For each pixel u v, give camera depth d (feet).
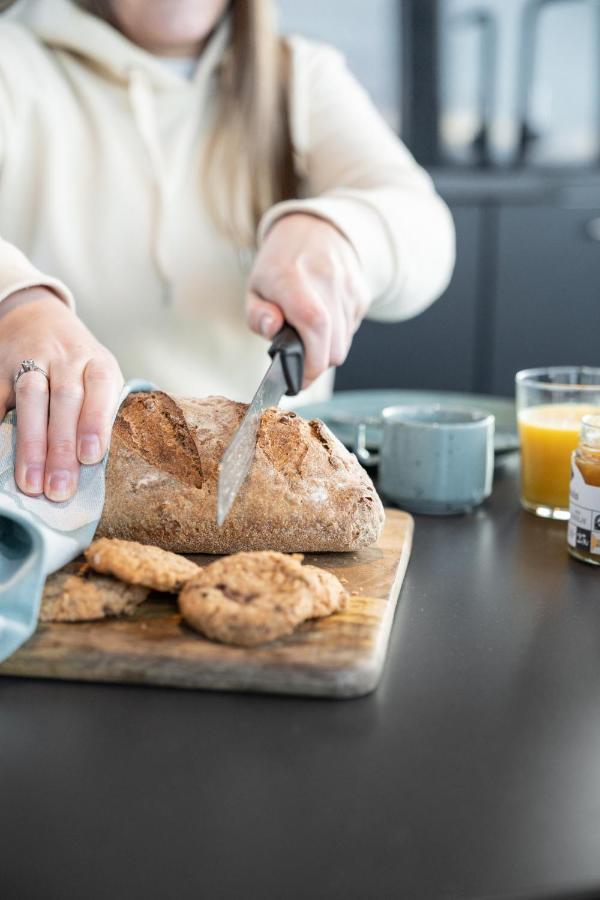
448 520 3.42
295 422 2.88
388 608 2.39
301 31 9.12
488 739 1.94
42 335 2.86
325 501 2.72
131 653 2.12
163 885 1.52
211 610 2.16
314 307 3.30
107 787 1.76
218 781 1.78
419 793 1.75
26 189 4.75
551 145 9.65
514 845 1.61
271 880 1.53
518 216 9.37
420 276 4.43
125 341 4.90
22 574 2.18
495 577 2.84
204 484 2.73
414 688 2.14
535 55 9.27
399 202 4.42
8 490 2.54
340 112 5.13
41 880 1.53
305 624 2.27
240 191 4.84
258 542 2.74
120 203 4.75
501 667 2.25
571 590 2.75
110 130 4.75
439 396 4.84
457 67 9.32
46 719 1.99
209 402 2.97
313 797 1.74
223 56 4.82
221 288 4.92
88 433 2.57
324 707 2.06
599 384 3.56
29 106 4.65
